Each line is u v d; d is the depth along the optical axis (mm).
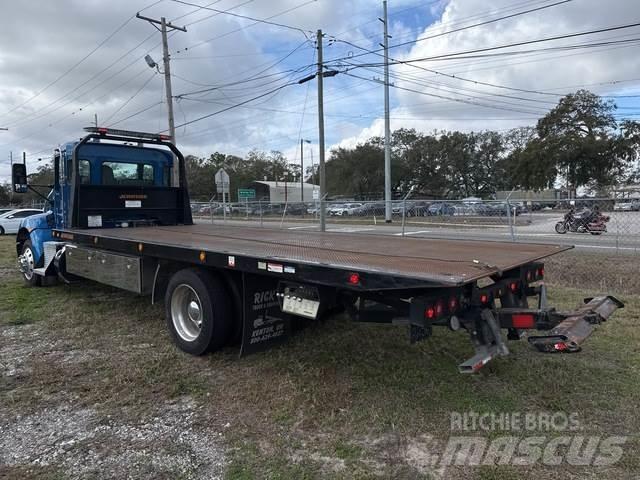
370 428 3289
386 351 4707
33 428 3365
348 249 4594
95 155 7367
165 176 8344
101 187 7387
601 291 7473
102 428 3354
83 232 6566
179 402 3740
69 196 7273
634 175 57750
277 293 4035
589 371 4148
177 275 4816
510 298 3928
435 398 3697
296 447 3074
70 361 4617
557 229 14219
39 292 7648
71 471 2842
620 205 11891
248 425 3363
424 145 70312
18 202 63094
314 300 3684
